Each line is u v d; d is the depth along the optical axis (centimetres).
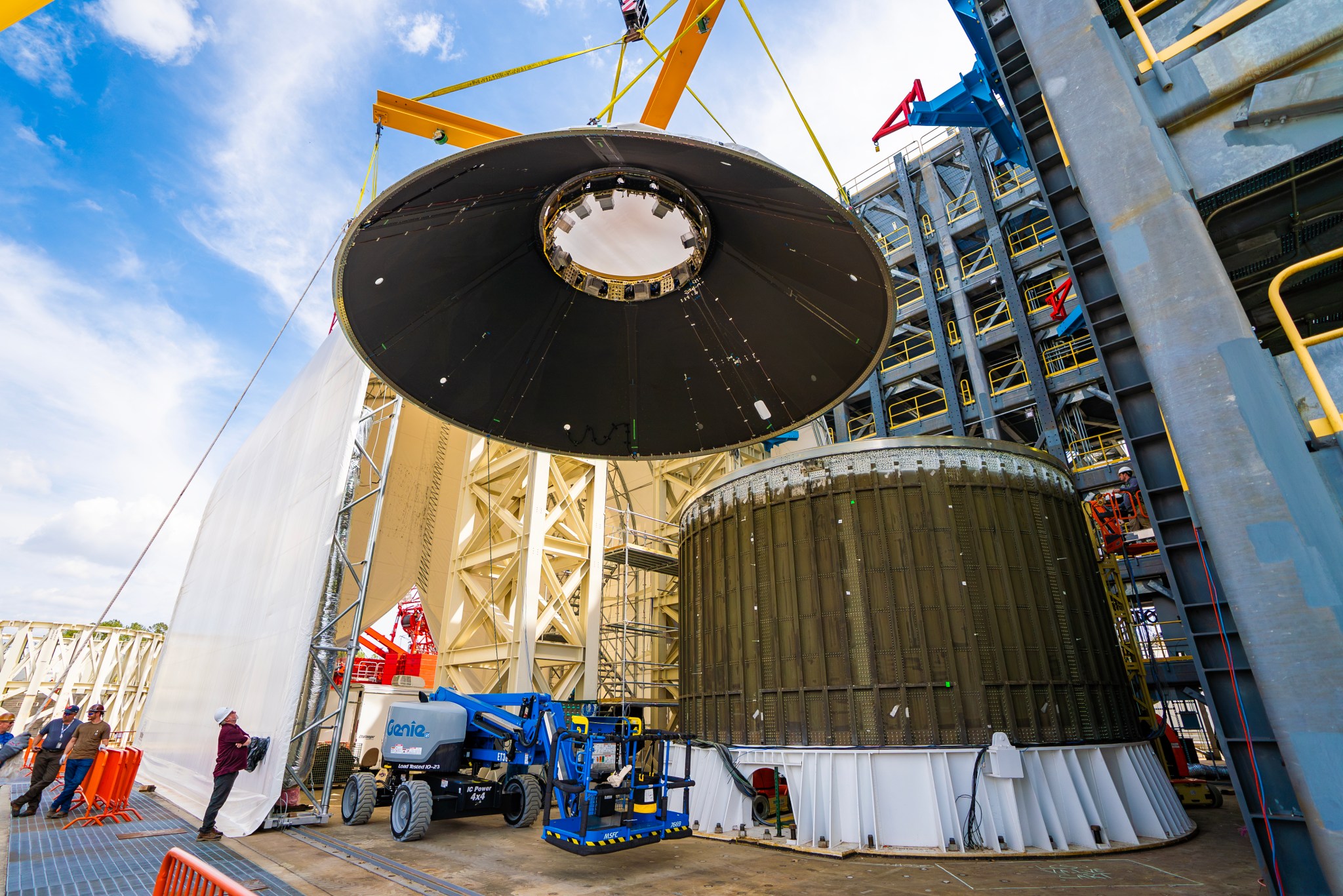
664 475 2930
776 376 740
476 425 754
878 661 1284
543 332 729
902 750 1190
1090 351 3142
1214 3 475
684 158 539
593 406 783
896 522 1368
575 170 598
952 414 3334
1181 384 409
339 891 841
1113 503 2248
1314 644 337
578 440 793
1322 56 413
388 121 945
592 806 971
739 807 1327
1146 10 505
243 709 1423
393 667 2025
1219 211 470
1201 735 2777
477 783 1253
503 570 2059
